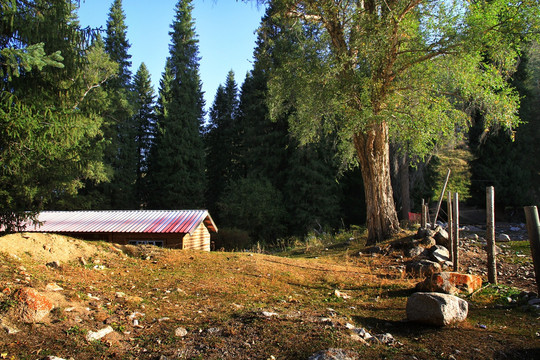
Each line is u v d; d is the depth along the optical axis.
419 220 20.06
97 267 7.75
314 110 14.02
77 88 9.17
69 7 8.81
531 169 27.81
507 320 5.04
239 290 6.92
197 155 40.88
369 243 14.60
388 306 6.04
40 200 9.44
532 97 26.27
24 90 8.23
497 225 22.67
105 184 35.53
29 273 5.87
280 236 32.91
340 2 13.25
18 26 7.73
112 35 40.78
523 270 8.52
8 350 3.46
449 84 13.96
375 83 13.11
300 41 14.77
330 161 31.86
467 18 12.22
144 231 16.78
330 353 3.55
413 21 13.41
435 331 4.64
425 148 14.84
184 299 6.08
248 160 37.72
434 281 6.45
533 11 11.20
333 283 8.02
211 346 3.92
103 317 4.57
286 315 5.01
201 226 20.31
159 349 3.84
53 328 4.00
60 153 8.76
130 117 39.47
